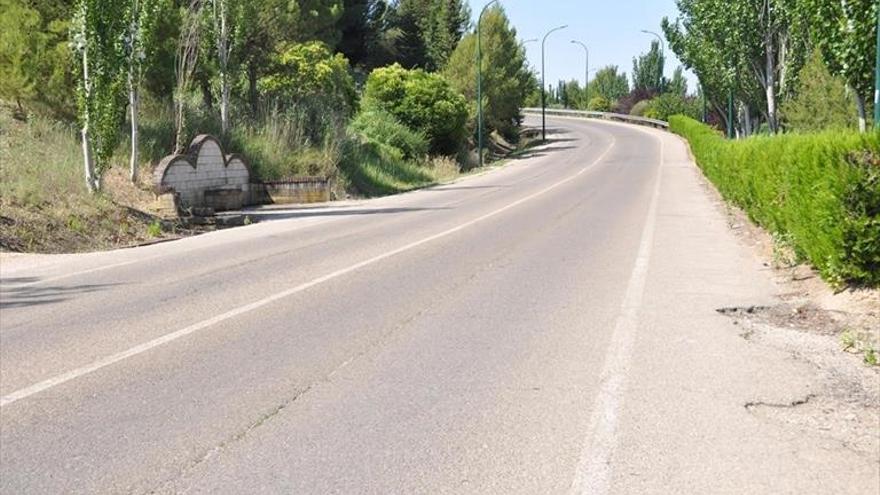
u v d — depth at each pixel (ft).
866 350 21.98
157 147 79.71
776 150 38.45
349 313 27.12
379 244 46.06
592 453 14.88
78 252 47.09
